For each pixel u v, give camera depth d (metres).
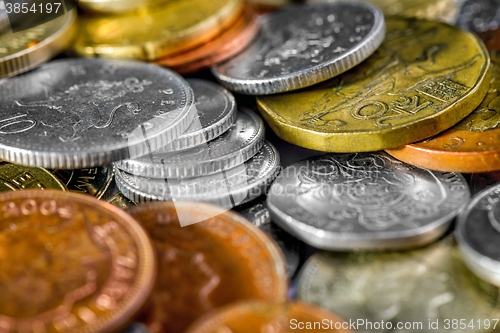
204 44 0.14
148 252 0.12
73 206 0.12
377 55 0.14
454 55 0.14
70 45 0.14
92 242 0.12
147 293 0.11
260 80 0.13
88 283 0.12
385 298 0.12
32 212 0.12
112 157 0.12
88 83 0.13
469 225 0.12
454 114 0.13
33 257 0.12
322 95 0.13
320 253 0.12
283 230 0.13
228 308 0.11
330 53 0.14
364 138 0.13
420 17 0.15
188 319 0.12
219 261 0.12
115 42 0.14
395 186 0.13
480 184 0.13
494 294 0.12
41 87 0.13
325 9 0.15
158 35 0.14
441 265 0.12
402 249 0.12
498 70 0.14
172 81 0.13
